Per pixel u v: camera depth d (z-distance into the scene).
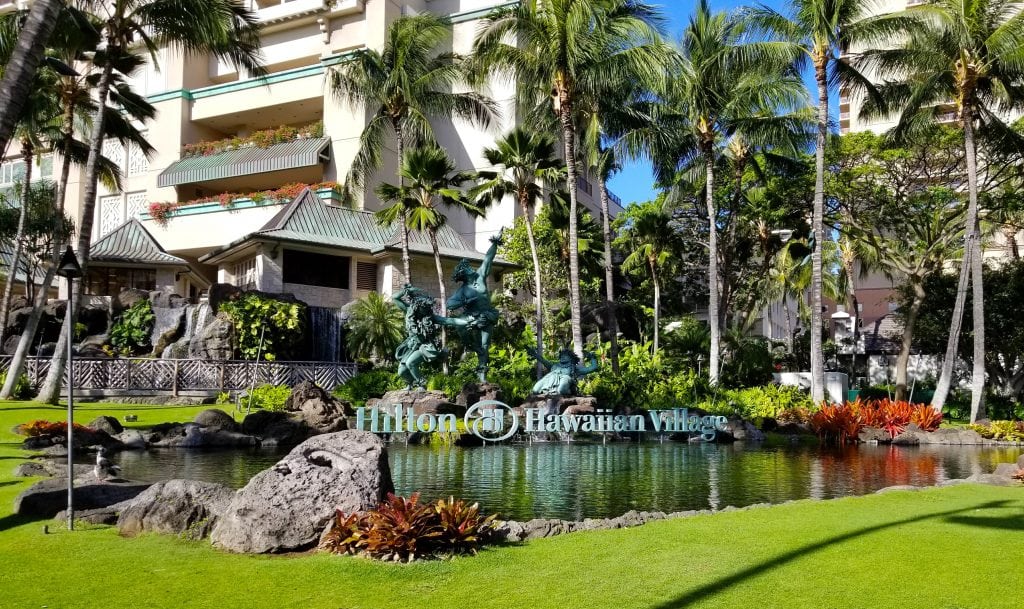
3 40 20.30
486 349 24.47
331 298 36.81
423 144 31.56
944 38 27.73
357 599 5.48
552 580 6.00
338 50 48.19
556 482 12.77
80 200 49.50
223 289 32.75
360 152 30.41
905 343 36.81
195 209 44.22
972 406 28.25
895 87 30.75
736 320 50.09
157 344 32.69
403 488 11.93
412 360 23.78
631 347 36.19
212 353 29.27
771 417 27.11
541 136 31.33
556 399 22.25
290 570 6.19
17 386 23.19
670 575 6.14
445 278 39.31
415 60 29.80
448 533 6.93
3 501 9.02
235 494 7.40
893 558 6.71
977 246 28.48
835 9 27.03
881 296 69.94
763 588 5.80
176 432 17.33
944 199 34.75
